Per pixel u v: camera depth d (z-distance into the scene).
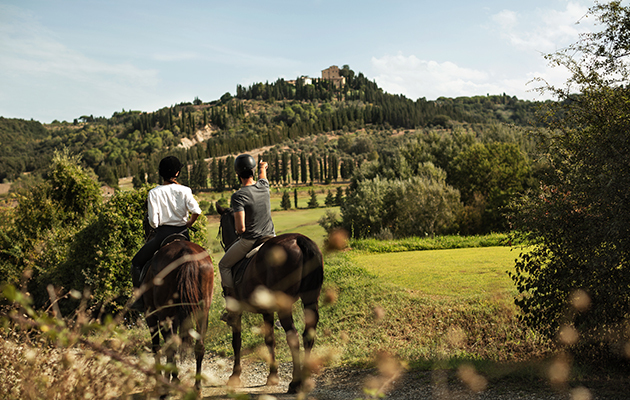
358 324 8.00
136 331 7.19
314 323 4.58
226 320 5.29
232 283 5.13
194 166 185.00
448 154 52.03
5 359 2.65
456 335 6.61
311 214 93.31
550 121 5.75
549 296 5.40
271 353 4.89
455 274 10.93
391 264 13.38
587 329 4.98
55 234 13.59
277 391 4.85
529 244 5.67
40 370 2.47
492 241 17.34
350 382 5.07
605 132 5.06
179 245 4.97
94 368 2.45
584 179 5.09
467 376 4.48
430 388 4.49
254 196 5.14
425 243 18.19
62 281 11.94
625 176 4.66
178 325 4.41
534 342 5.97
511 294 8.09
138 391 2.82
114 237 10.96
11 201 15.59
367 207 42.16
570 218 5.23
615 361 4.85
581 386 4.18
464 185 48.03
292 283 4.48
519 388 4.25
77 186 15.36
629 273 4.67
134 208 11.27
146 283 5.09
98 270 10.79
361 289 9.97
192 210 5.64
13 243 13.57
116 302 10.71
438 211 39.44
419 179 41.56
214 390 4.98
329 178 179.12
